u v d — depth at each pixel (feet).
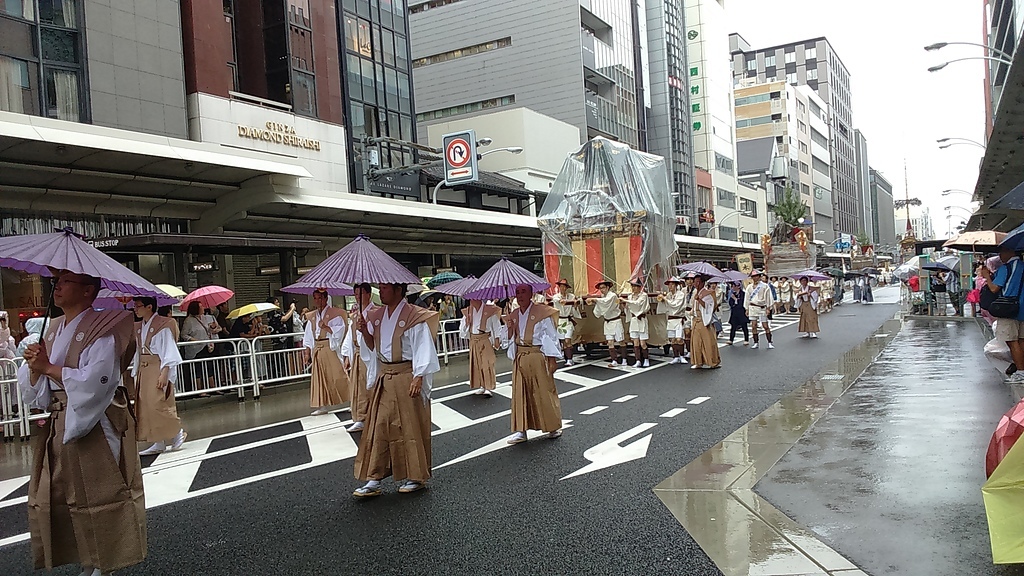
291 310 43.62
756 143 303.07
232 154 48.49
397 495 19.07
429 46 168.35
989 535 13.43
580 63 152.35
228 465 23.18
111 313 12.67
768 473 19.15
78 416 12.10
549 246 55.16
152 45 56.54
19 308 44.01
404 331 18.58
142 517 13.26
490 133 125.18
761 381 38.01
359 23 84.99
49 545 12.57
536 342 25.00
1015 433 13.00
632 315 47.73
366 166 78.28
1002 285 28.27
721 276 49.37
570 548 14.64
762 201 269.85
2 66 47.06
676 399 33.17
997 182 77.51
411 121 93.81
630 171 53.88
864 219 480.23
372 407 18.93
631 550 14.34
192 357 36.22
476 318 36.91
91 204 46.50
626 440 24.70
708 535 14.89
